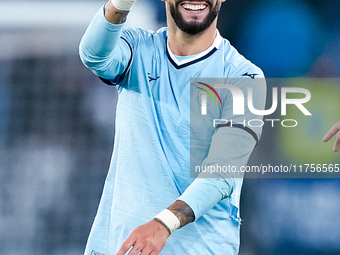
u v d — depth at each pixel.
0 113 22.59
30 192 20.91
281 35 22.12
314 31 22.02
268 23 22.16
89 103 22.98
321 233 19.64
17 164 21.81
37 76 23.30
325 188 19.98
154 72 7.30
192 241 7.08
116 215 7.07
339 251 19.36
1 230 19.53
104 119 22.88
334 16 21.75
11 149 22.11
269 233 19.62
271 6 22.00
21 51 23.52
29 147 22.14
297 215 19.45
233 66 7.39
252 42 22.38
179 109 7.20
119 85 7.51
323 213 19.83
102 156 22.14
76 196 20.88
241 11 22.30
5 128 22.47
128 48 7.18
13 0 23.02
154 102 7.23
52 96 23.06
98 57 6.54
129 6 5.99
